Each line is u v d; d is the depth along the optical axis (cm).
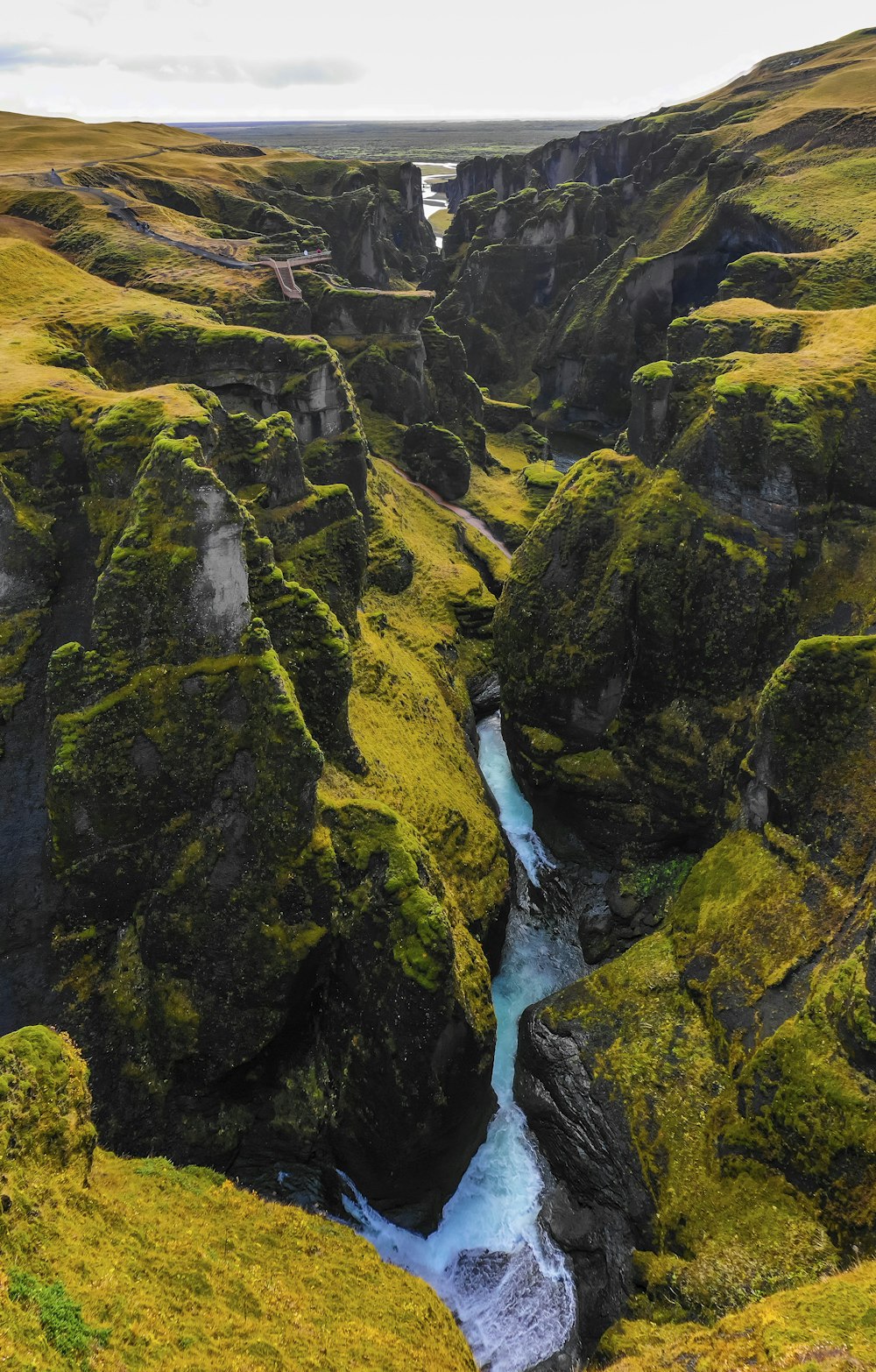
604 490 6141
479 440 12569
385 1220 4109
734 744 5438
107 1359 2059
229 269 10312
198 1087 3944
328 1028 4134
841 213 11706
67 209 11725
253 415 7431
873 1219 3244
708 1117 3906
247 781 4172
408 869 4112
